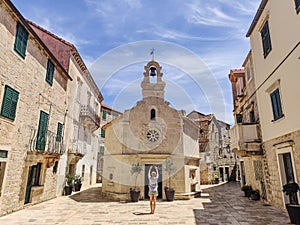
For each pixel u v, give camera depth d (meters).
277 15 7.93
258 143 9.76
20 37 7.98
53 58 10.62
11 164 7.65
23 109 8.33
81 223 6.79
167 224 6.66
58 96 11.73
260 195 10.45
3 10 6.98
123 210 8.78
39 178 10.26
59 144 11.44
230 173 23.44
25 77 8.43
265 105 9.21
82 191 14.32
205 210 8.65
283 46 7.55
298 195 6.93
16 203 8.10
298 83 6.70
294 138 6.99
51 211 8.44
